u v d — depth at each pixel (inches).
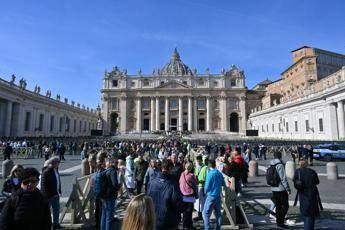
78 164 1033.5
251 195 526.0
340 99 1678.2
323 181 668.1
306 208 278.5
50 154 949.2
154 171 369.1
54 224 313.4
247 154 787.4
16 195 166.6
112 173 297.6
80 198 370.0
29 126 2210.9
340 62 2989.7
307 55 2780.5
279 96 3319.4
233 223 340.8
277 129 2719.0
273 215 367.6
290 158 1294.3
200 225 355.6
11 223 161.8
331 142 1560.0
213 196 301.4
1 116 1923.0
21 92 2039.9
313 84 2311.8
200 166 409.1
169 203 219.0
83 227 343.0
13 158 1221.1
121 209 431.8
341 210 412.5
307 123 2124.8
